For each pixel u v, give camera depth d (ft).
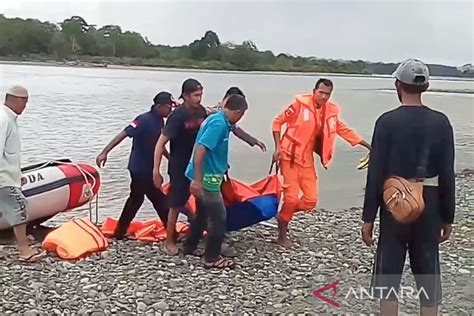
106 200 38.99
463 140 99.19
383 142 14.48
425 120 14.24
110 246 24.40
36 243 24.73
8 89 21.03
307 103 23.32
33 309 17.79
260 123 108.27
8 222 22.04
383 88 333.21
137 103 145.28
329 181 52.19
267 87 247.50
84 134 86.07
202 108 22.36
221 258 22.29
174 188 22.79
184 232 25.70
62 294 19.11
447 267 22.80
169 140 22.36
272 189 25.13
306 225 30.99
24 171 25.94
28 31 307.17
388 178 14.53
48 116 110.93
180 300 18.90
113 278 20.67
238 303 18.78
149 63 328.49
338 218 33.58
